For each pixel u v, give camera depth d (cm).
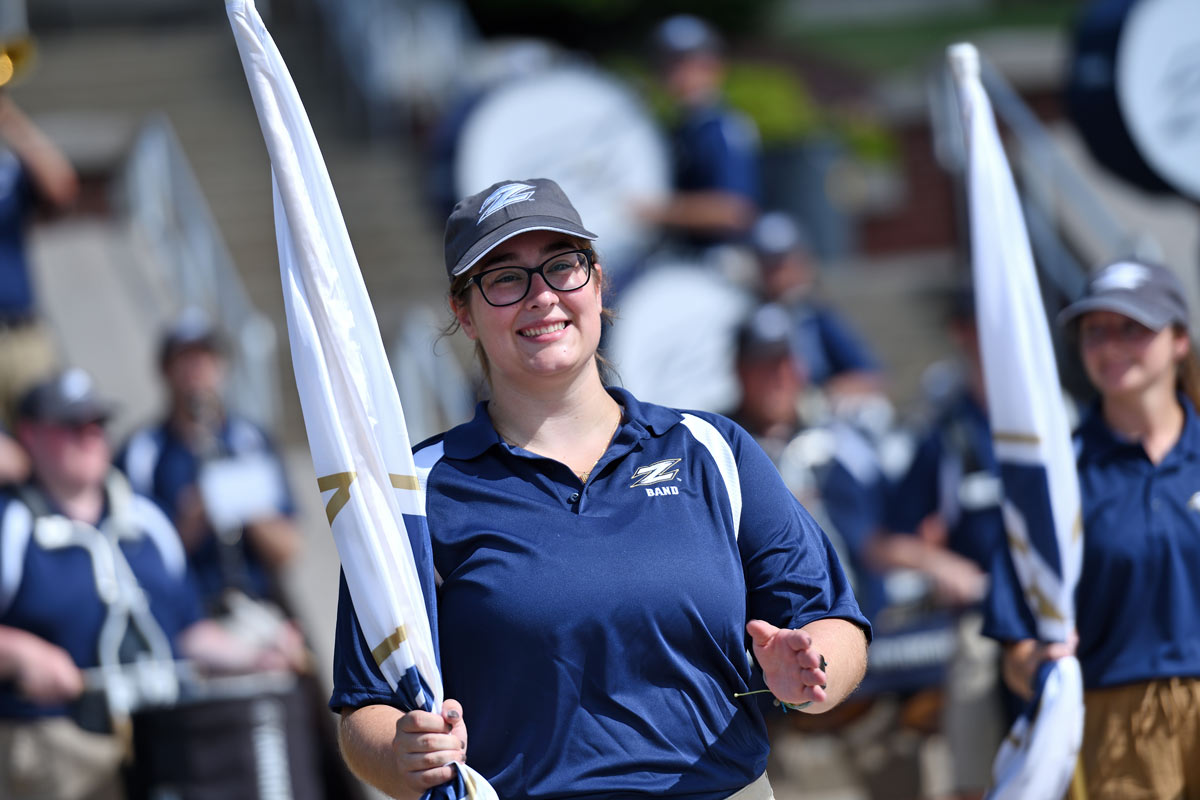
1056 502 1412
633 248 3459
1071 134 4162
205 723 1923
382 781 1008
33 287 2905
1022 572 1436
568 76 3434
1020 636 1451
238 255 4462
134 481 2433
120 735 1959
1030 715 1392
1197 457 1484
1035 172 3375
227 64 5278
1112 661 1457
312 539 2939
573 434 1087
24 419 2028
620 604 1013
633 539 1033
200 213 3506
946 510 2227
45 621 1975
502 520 1042
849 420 2458
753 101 5109
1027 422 1420
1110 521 1467
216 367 2492
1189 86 2600
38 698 1941
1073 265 3403
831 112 5425
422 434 3253
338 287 1083
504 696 1018
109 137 4562
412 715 981
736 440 1099
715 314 3241
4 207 2850
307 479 3225
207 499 2362
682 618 1022
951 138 2867
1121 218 3662
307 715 1997
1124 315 1473
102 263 3825
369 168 4794
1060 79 4581
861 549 2252
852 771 2238
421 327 3275
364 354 1076
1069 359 2945
